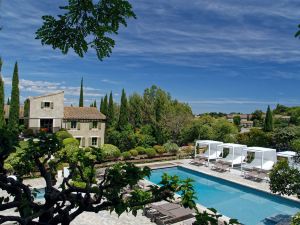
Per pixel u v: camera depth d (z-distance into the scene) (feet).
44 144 15.40
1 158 12.89
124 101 155.74
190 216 53.72
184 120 146.51
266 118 165.68
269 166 93.56
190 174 99.96
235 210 67.10
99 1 13.07
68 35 13.66
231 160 105.09
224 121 149.69
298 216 42.24
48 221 12.20
